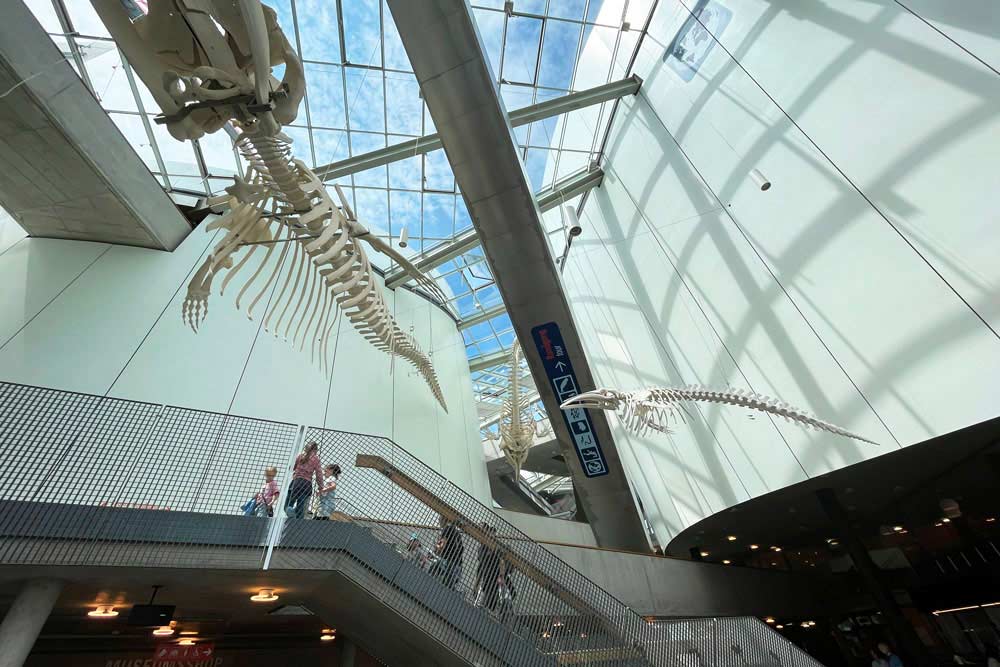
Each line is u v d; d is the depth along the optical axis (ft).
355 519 15.14
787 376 24.09
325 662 23.44
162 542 12.75
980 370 16.58
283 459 15.40
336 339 38.01
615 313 43.32
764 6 27.12
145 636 20.22
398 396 40.01
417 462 16.88
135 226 28.81
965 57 17.69
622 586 29.96
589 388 33.40
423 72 24.63
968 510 32.94
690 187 32.30
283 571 13.80
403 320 46.19
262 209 18.10
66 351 25.11
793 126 24.50
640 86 40.32
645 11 39.55
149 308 28.68
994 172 16.60
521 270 30.35
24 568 11.80
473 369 69.26
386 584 14.28
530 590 15.79
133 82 29.60
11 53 19.69
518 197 28.12
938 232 18.08
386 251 22.35
